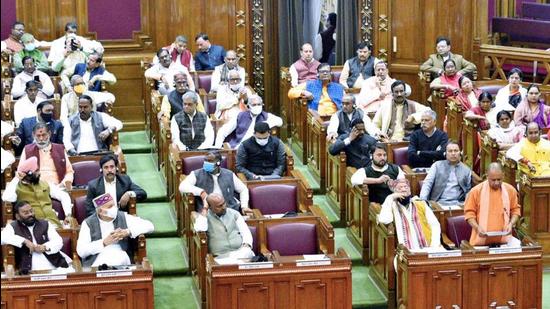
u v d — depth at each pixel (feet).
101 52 48.78
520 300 31.35
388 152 39.93
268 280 29.68
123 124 51.57
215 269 29.40
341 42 53.62
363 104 45.68
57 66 48.34
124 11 51.52
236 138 41.93
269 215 35.53
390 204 33.09
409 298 30.78
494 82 48.16
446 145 38.88
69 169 37.24
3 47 47.52
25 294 28.32
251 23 52.16
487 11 51.78
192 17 51.72
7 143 39.50
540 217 37.09
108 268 29.45
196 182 35.29
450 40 51.44
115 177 34.68
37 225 31.14
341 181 39.29
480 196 33.45
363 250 36.52
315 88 46.21
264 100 53.01
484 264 30.91
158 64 48.14
